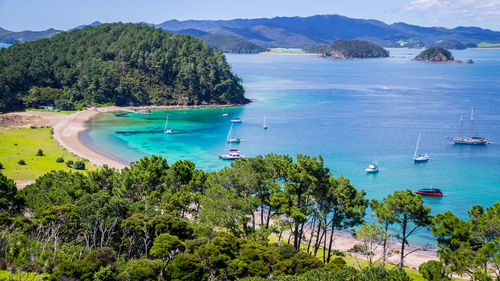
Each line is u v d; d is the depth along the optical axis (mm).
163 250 61562
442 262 63750
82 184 90938
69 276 56188
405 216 72625
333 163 177750
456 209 126000
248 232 79500
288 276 58719
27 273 58562
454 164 175500
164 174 101438
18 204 91688
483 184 149375
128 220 71812
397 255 94562
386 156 188625
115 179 99438
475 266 58500
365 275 59750
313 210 83500
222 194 84188
